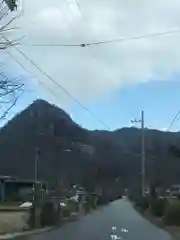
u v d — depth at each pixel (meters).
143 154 62.12
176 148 48.12
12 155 79.12
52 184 72.44
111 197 111.44
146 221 42.94
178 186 49.19
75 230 31.81
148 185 60.91
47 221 33.56
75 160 77.31
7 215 42.25
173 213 34.59
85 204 62.31
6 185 79.31
